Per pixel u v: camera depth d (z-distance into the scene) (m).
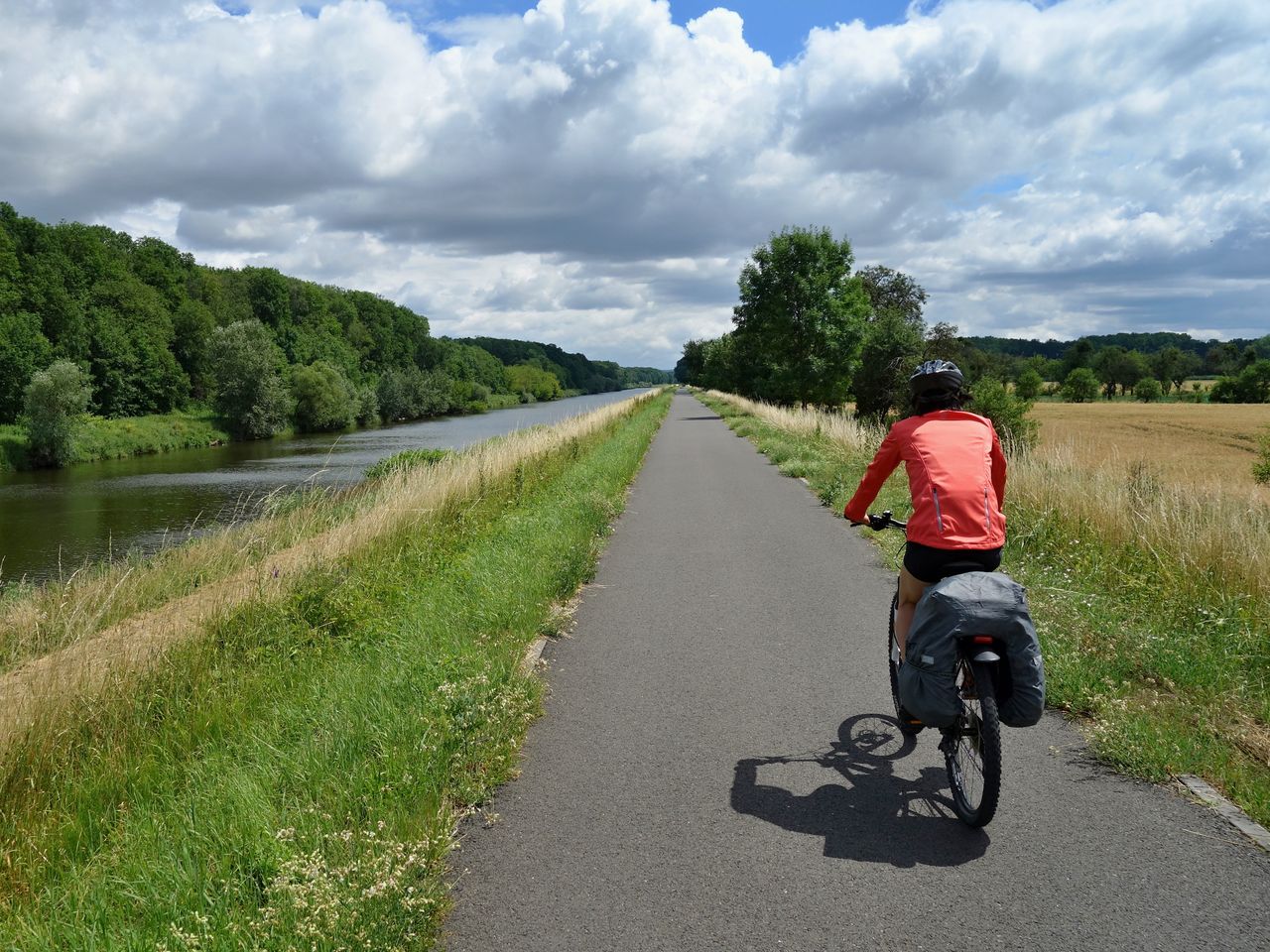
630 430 27.70
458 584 6.99
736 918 2.69
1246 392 107.31
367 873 2.80
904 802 3.48
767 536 9.77
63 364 44.94
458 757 3.76
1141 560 6.67
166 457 48.62
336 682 4.88
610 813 3.42
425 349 138.12
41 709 4.43
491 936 2.63
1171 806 3.38
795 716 4.43
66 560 18.34
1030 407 20.61
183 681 5.05
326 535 9.45
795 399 47.22
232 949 2.53
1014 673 3.15
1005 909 2.71
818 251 45.25
